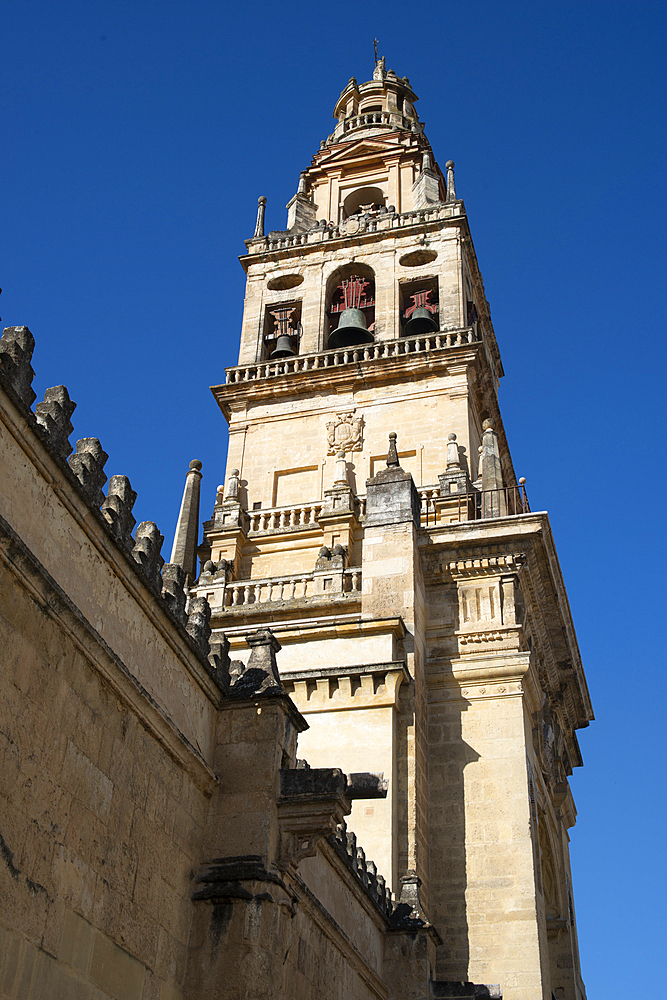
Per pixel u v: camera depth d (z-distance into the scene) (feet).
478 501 132.57
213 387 153.99
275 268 166.61
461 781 96.78
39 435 45.19
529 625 111.86
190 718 56.44
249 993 50.98
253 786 56.90
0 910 39.50
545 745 114.42
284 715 60.13
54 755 44.14
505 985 86.12
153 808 51.29
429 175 174.40
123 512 52.31
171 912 51.60
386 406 146.92
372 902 75.87
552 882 116.88
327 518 134.41
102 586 49.75
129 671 49.96
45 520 45.88
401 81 203.62
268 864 54.70
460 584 108.58
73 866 44.27
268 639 63.00
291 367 153.48
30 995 40.47
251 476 146.92
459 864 92.53
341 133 193.88
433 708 101.45
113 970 45.96
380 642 98.22
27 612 43.57
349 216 178.40
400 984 78.59
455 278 157.38
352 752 91.35
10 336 45.01
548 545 109.60
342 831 71.46
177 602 56.95
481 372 152.87
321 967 63.62
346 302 161.79
